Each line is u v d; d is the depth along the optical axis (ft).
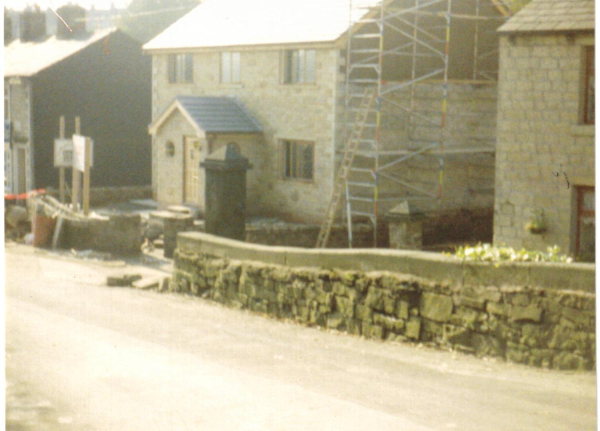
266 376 23.76
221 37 88.89
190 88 94.12
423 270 29.45
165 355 26.32
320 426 18.33
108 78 114.32
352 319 32.22
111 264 56.65
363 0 79.15
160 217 70.03
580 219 46.83
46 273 49.08
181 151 88.58
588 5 46.24
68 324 31.19
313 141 78.69
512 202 49.11
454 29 80.89
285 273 35.60
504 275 26.81
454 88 80.84
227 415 19.16
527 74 47.93
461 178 82.69
